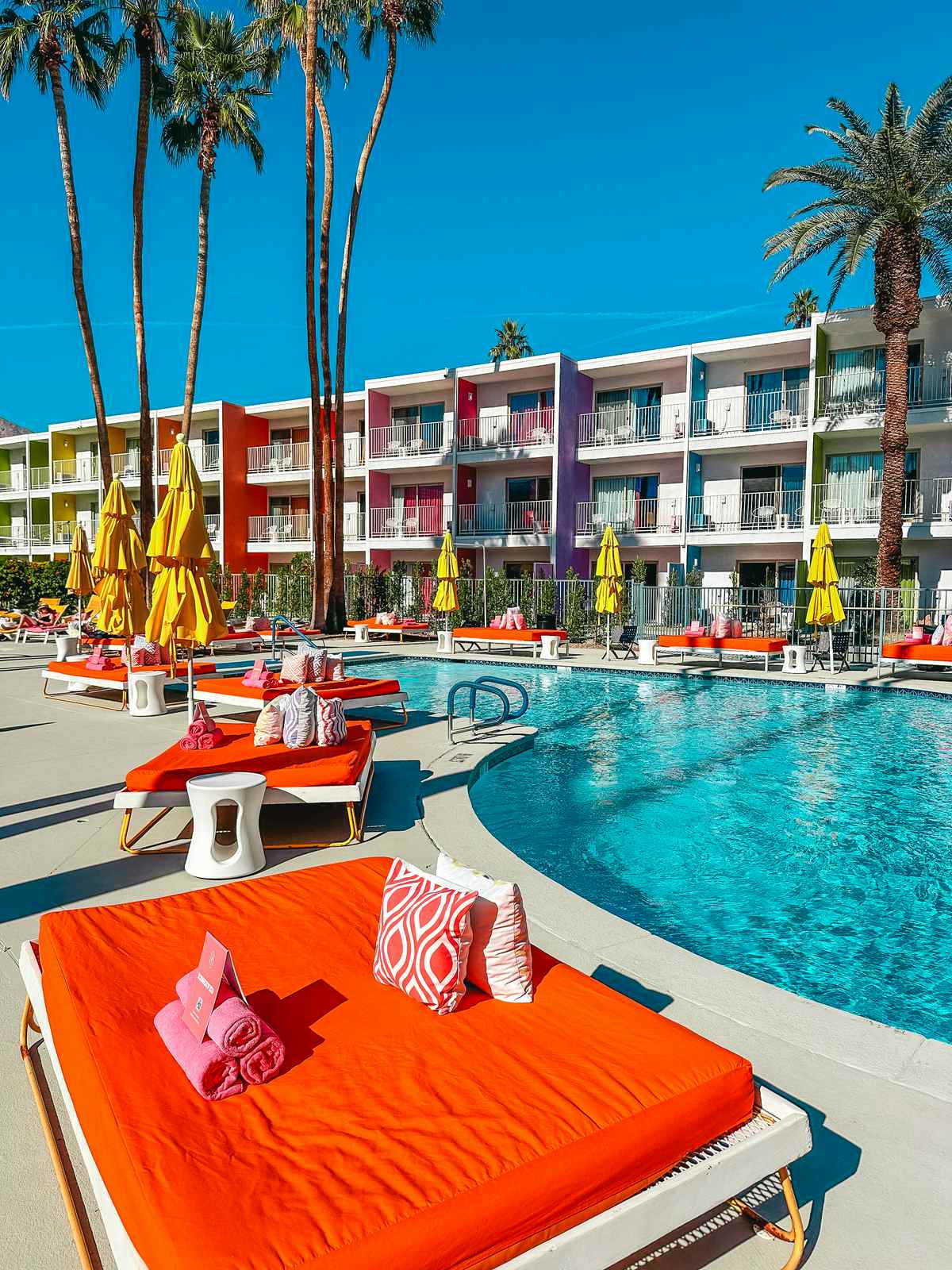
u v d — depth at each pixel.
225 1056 2.14
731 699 13.46
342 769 5.70
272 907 3.39
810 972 4.45
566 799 7.75
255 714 11.37
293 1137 1.96
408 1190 1.76
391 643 21.64
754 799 7.73
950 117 18.84
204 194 24.00
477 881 2.76
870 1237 2.20
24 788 7.14
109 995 2.61
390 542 29.08
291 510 33.84
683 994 3.50
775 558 24.17
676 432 25.27
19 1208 2.31
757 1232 2.24
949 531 20.34
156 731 9.88
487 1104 2.06
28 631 21.09
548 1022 2.49
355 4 23.47
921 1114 2.71
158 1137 1.95
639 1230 1.91
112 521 11.91
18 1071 2.98
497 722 10.58
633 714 12.18
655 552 26.41
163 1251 1.62
